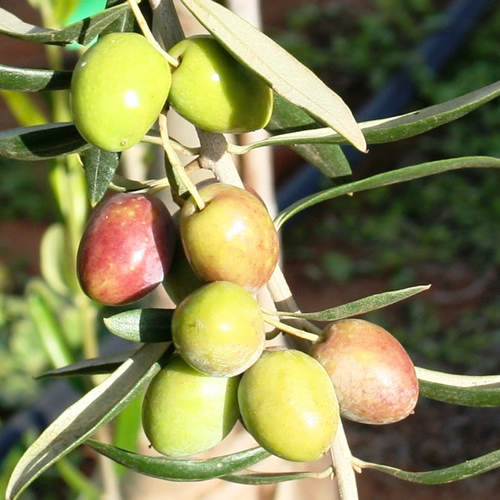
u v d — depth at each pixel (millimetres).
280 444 320
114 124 311
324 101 304
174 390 333
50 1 587
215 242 320
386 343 334
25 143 346
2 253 1695
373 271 1575
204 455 521
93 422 326
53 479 1141
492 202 1683
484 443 1203
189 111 323
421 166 358
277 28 2320
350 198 1736
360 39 2182
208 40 322
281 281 344
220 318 313
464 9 2125
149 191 359
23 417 1109
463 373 1318
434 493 1154
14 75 335
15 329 1414
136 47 312
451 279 1520
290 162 1699
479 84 1989
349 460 345
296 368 322
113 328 329
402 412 333
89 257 337
